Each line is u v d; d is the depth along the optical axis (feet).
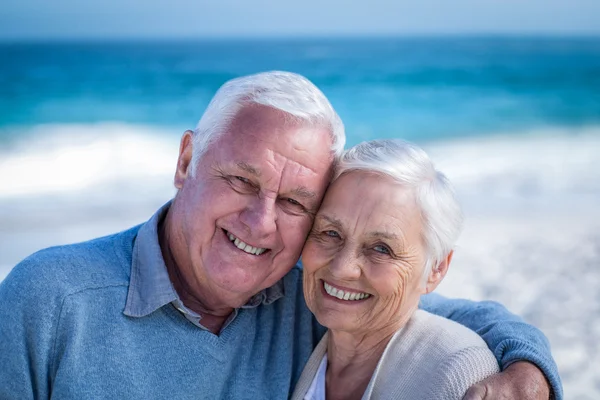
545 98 94.38
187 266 8.10
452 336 7.38
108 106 79.41
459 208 7.61
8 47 201.16
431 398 6.90
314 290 7.79
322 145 7.61
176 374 7.43
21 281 7.23
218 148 7.62
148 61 143.02
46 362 7.08
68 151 46.98
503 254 25.21
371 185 7.22
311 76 119.03
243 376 7.95
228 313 8.46
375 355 7.80
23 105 78.64
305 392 8.10
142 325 7.41
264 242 7.62
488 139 62.85
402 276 7.31
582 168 43.21
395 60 150.92
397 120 77.77
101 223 27.73
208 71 125.08
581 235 27.78
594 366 16.29
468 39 300.40
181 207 8.00
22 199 31.99
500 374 6.98
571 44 231.09
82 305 7.20
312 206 7.68
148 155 46.21
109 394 7.10
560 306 20.20
